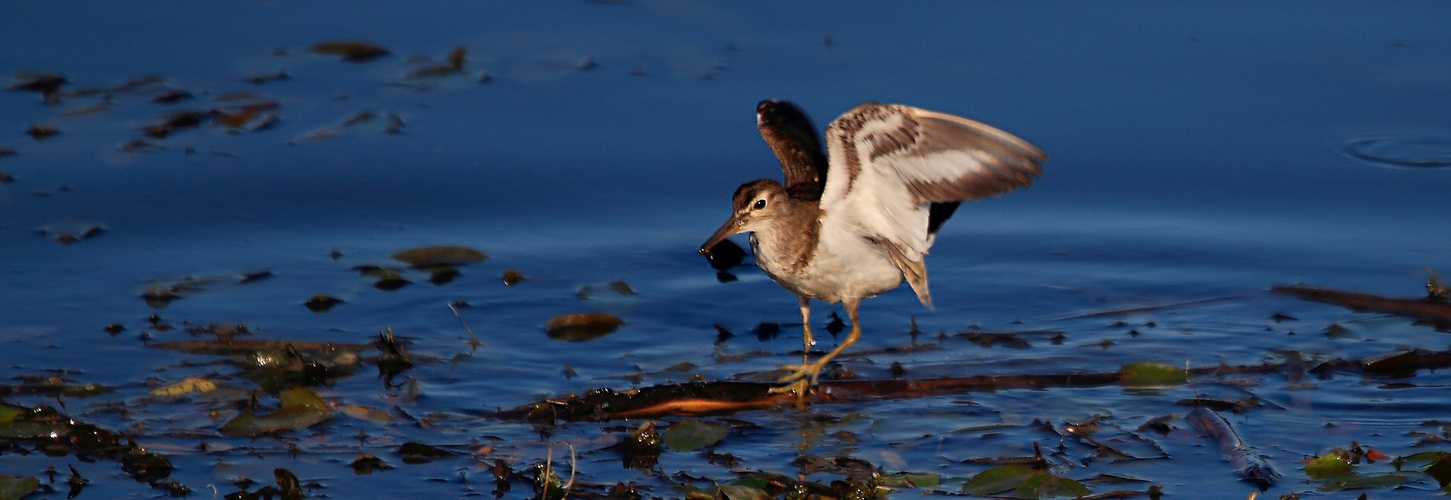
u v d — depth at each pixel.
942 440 9.46
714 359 10.92
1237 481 8.83
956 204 10.57
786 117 11.54
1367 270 12.40
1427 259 12.49
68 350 10.56
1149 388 10.38
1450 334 11.26
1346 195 13.45
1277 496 8.59
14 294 11.42
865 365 10.83
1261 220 13.24
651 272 12.55
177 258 12.26
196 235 12.63
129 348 10.66
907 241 10.09
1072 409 9.98
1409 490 8.64
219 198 13.21
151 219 12.82
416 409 9.84
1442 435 9.45
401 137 14.26
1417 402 10.04
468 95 14.99
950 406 10.07
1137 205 13.59
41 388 9.88
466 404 9.95
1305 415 9.86
